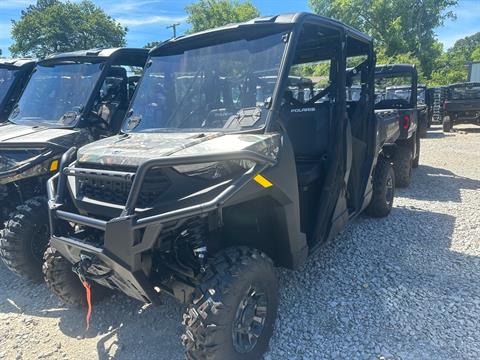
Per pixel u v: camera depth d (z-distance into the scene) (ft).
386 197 18.43
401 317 10.62
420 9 126.31
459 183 25.63
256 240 10.36
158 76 11.55
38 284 13.43
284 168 9.27
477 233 16.38
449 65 131.85
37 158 13.44
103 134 16.10
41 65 18.30
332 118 12.79
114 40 148.87
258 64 10.11
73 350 10.02
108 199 8.68
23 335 10.68
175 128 10.37
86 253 8.40
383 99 28.22
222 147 8.43
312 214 12.16
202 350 7.85
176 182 8.07
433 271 13.16
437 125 74.02
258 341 8.98
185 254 9.16
